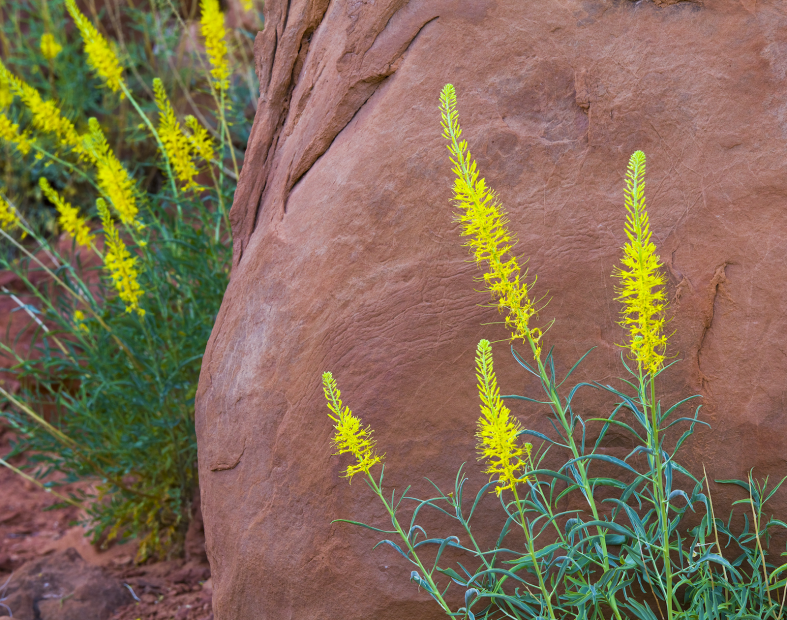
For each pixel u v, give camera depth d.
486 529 1.92
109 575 3.28
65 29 7.00
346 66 2.16
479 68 2.00
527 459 1.90
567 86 1.94
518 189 1.93
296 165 2.24
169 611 3.01
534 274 1.90
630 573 1.85
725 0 1.87
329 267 2.05
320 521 2.02
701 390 1.82
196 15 6.56
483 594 1.62
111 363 3.35
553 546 1.60
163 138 3.20
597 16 1.94
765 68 1.84
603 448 1.88
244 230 2.47
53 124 3.32
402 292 1.98
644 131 1.88
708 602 1.63
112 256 2.93
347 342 2.01
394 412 1.97
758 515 1.77
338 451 1.99
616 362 1.86
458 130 1.44
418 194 1.99
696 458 1.83
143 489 3.66
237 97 4.80
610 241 1.87
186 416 3.40
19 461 4.60
